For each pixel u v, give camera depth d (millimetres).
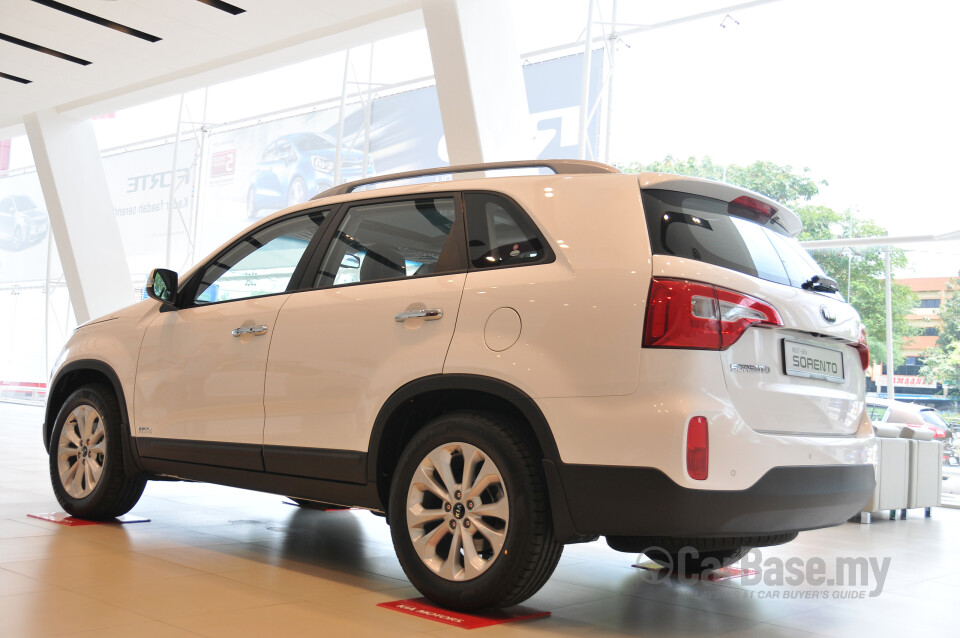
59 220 11805
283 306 2844
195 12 8273
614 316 2123
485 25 7531
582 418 2107
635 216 2230
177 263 15164
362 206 2832
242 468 2869
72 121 11906
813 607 2654
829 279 2539
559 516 2127
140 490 3418
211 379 2992
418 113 11719
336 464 2568
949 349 7055
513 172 7469
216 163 14461
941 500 6617
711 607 2566
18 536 3049
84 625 1970
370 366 2520
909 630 2406
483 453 2236
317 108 13094
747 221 2463
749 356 2156
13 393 17734
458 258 2480
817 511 2244
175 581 2480
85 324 3684
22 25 8711
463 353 2314
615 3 9172
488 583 2186
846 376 2516
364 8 8047
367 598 2404
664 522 2012
